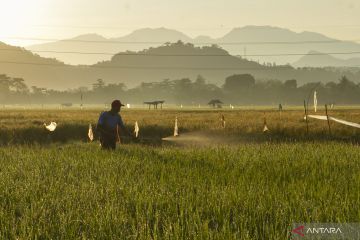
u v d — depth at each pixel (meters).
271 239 7.58
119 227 8.38
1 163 16.69
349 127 47.75
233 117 87.19
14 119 81.06
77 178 13.15
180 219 8.77
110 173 13.73
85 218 8.90
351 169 14.35
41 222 8.77
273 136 45.59
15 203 10.39
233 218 8.71
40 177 13.20
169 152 19.80
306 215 8.70
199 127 57.50
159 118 84.06
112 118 20.84
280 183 12.07
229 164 15.42
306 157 16.83
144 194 10.52
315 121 64.94
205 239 7.73
